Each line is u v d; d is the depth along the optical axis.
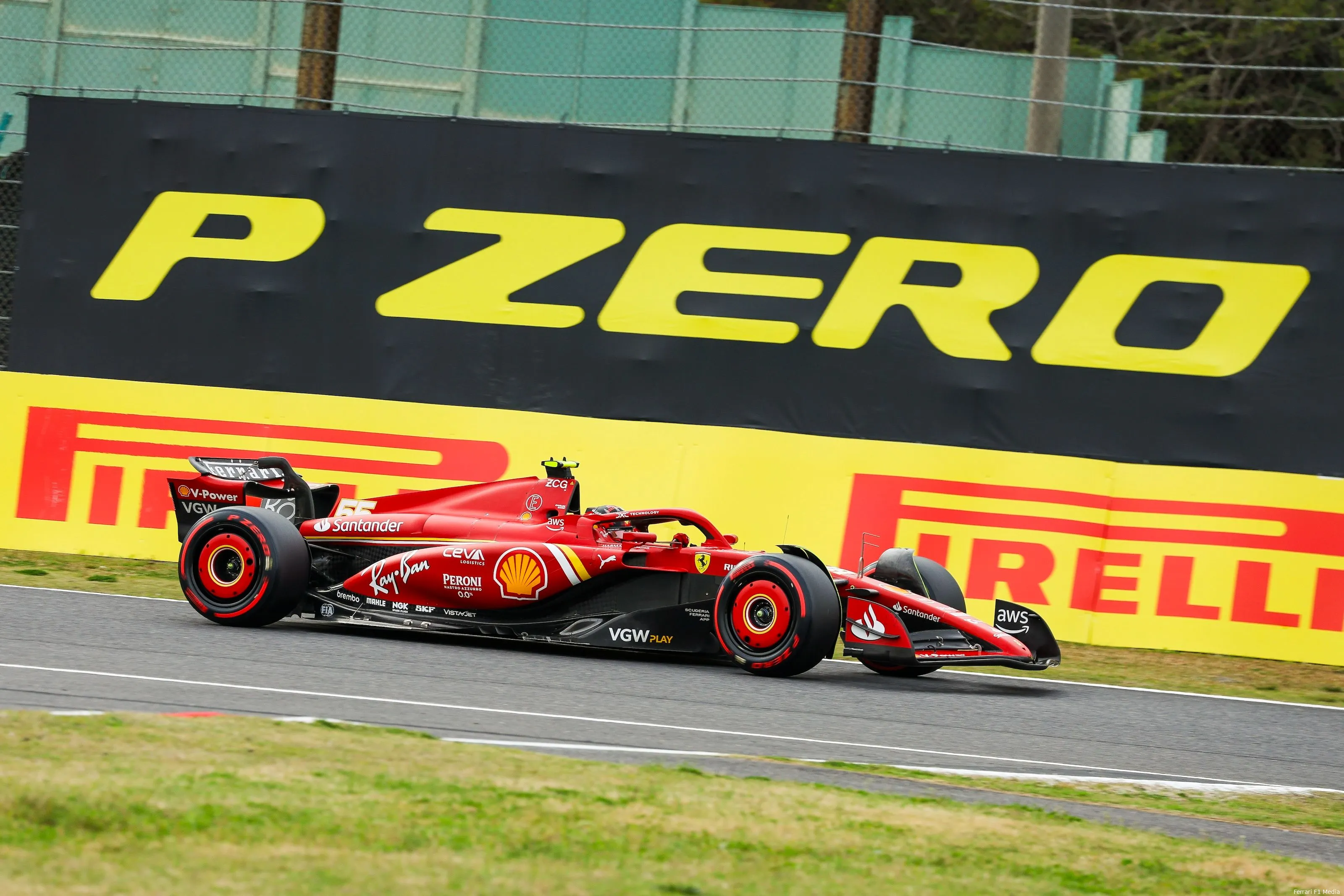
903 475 40.66
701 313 43.78
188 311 46.19
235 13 56.09
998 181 42.66
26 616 29.92
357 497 43.25
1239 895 13.59
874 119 54.81
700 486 41.72
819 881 12.42
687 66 55.41
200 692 21.84
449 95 56.47
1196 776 21.75
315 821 12.91
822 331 43.00
